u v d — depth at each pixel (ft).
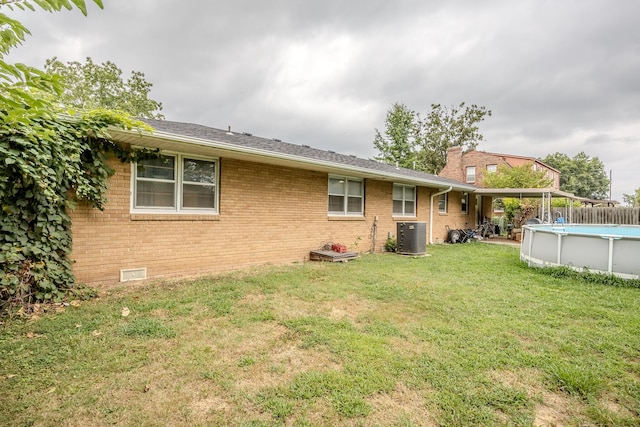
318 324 12.32
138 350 9.89
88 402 7.35
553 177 121.39
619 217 57.82
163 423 6.75
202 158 21.84
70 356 9.39
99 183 16.75
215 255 22.36
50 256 14.80
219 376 8.54
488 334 11.71
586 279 20.72
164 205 20.25
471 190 48.67
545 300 16.14
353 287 18.20
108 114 15.06
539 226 30.50
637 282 19.29
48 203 14.57
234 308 14.07
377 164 42.11
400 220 39.86
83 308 13.66
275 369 8.95
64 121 14.46
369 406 7.41
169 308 13.89
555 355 10.15
